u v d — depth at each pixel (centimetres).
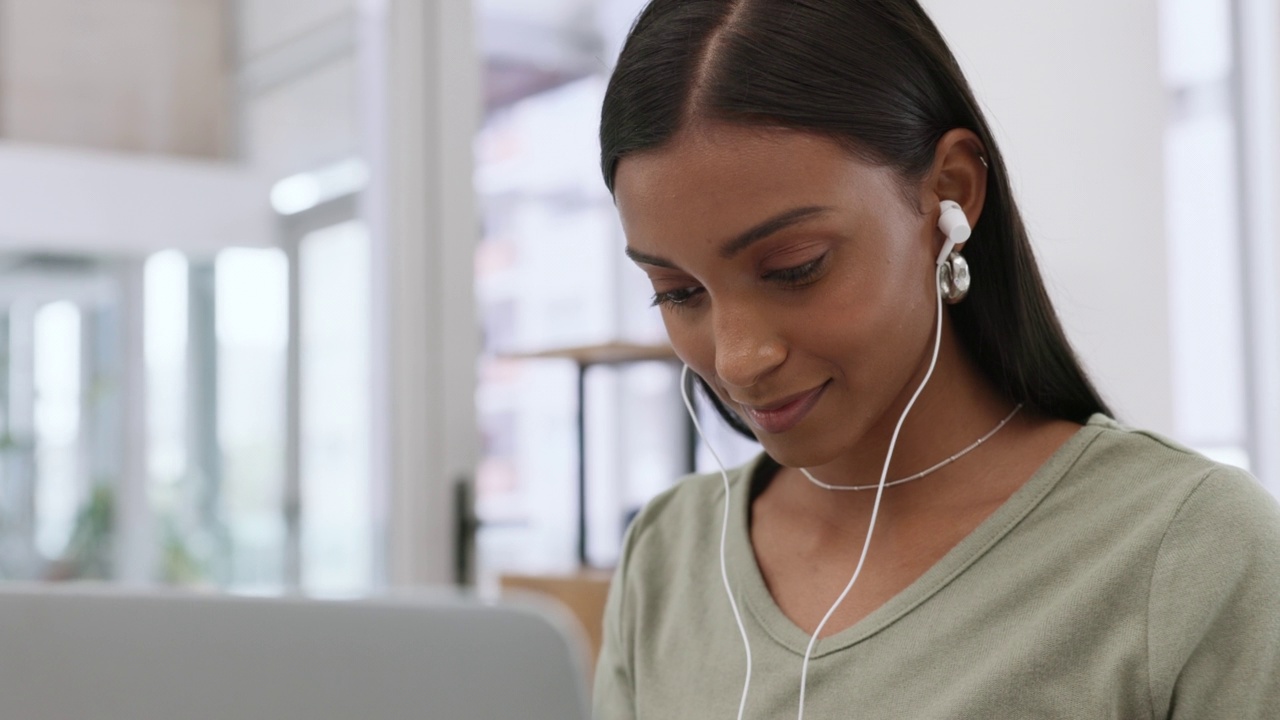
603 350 235
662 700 93
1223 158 303
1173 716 74
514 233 504
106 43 232
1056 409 87
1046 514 81
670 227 75
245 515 244
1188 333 305
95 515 228
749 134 73
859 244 75
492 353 500
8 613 60
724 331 77
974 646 79
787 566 92
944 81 79
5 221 222
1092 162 247
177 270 238
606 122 79
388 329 260
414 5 263
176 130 238
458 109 267
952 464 86
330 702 57
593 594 228
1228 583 73
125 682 59
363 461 257
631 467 496
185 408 238
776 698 85
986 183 83
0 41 222
